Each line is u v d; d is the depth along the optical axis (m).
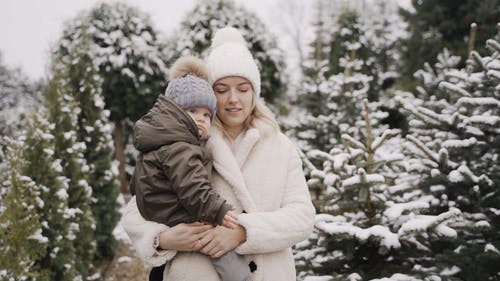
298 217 1.61
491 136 2.91
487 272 2.66
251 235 1.51
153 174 1.51
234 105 1.70
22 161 3.62
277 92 9.52
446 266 2.69
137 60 9.29
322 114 6.97
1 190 3.53
